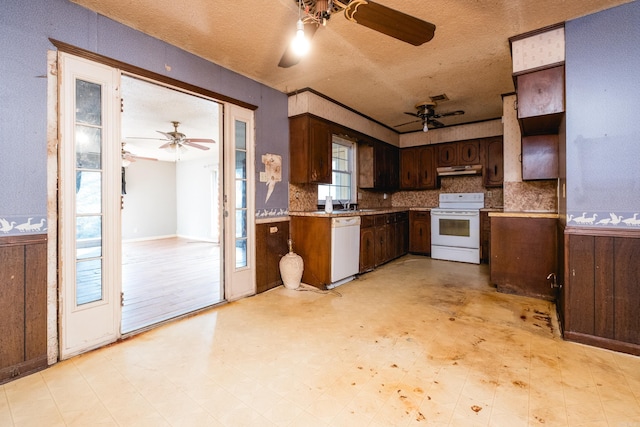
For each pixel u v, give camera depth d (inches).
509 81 128.3
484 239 181.3
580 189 81.7
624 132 76.3
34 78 69.7
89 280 80.0
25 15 68.3
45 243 71.5
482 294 123.2
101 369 69.6
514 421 51.7
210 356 74.9
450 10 79.7
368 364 70.6
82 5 76.6
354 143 192.4
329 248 130.2
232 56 104.5
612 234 77.1
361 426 51.0
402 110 169.5
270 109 132.0
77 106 77.4
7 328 65.7
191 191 323.6
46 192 71.8
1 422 52.5
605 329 77.8
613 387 61.1
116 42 83.3
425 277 150.9
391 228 187.0
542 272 117.0
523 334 86.3
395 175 219.6
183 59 99.2
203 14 80.4
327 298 119.4
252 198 123.8
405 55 105.0
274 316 101.0
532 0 75.4
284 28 87.2
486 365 69.8
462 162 201.0
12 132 66.7
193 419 53.1
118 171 84.9
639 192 74.5
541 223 117.2
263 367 69.7
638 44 74.6
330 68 114.9
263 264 128.8
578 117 82.2
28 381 65.1
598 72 79.5
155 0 74.5
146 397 59.4
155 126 190.7
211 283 143.3
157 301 115.8
